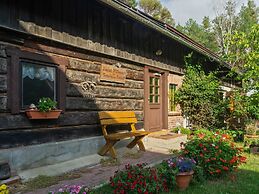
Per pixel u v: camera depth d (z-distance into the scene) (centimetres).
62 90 553
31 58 494
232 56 887
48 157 518
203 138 540
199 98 1004
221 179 492
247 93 884
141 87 815
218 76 1408
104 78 665
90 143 614
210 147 506
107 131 679
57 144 536
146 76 831
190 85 1016
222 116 1034
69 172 503
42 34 511
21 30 474
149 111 859
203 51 1068
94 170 519
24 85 489
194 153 492
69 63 576
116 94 710
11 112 462
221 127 1029
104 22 667
